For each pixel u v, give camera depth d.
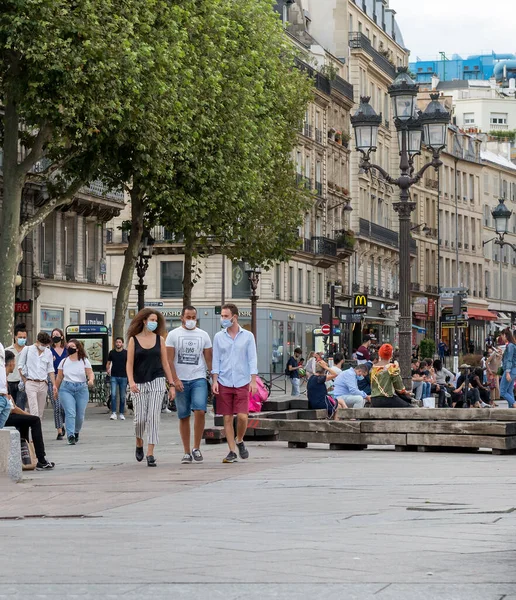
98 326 52.41
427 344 106.75
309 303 104.00
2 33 39.25
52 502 17.19
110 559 11.37
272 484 18.89
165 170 45.91
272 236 60.00
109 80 40.31
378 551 11.63
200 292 94.31
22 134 47.38
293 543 12.23
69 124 40.16
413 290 132.62
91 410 49.22
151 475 20.88
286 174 62.38
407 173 36.16
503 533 12.93
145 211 53.62
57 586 9.96
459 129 153.62
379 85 126.19
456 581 9.95
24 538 13.08
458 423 25.11
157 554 11.62
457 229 148.00
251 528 13.61
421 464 22.39
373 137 36.03
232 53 51.88
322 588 9.66
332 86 109.56
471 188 153.38
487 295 158.75
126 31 40.59
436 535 12.78
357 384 33.44
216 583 9.98
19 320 62.16
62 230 68.25
